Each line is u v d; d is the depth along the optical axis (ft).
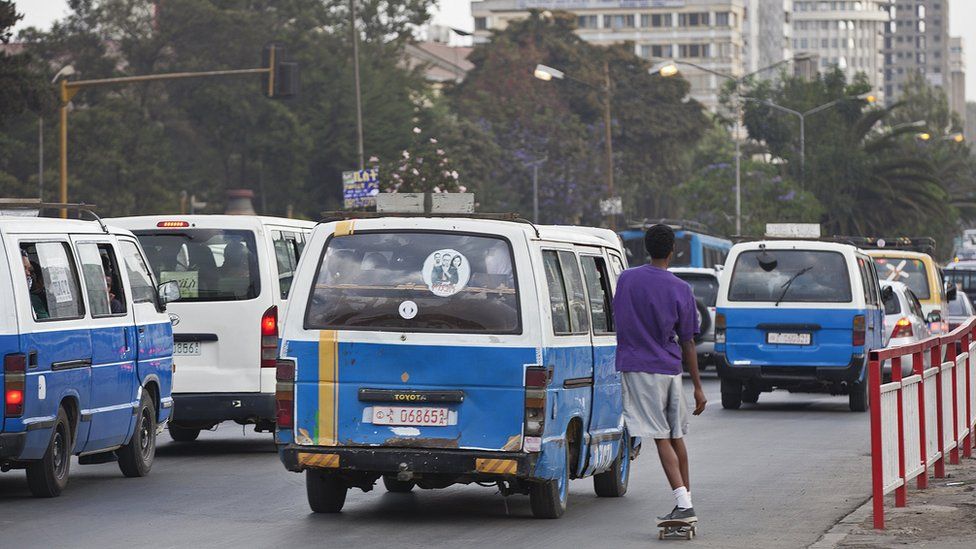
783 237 108.88
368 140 387.14
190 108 388.57
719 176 396.16
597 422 55.26
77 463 71.20
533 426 49.16
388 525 50.96
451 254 50.19
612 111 499.10
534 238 50.55
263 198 395.96
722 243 244.22
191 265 75.10
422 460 49.34
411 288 50.24
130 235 66.33
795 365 104.27
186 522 51.44
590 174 459.32
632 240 218.59
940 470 63.46
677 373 48.88
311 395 50.24
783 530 50.70
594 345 54.49
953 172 563.48
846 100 456.04
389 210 56.03
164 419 68.33
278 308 75.10
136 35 391.65
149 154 371.15
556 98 476.54
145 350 65.46
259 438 85.25
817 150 442.50
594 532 49.75
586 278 54.90
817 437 85.97
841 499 59.06
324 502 53.36
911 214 437.99
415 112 414.00
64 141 175.22
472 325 49.60
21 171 364.38
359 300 50.37
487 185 430.61
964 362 71.05
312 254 51.03
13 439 54.13
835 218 437.17
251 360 74.64
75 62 391.65
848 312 103.45
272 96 172.65
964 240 379.55
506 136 454.40
